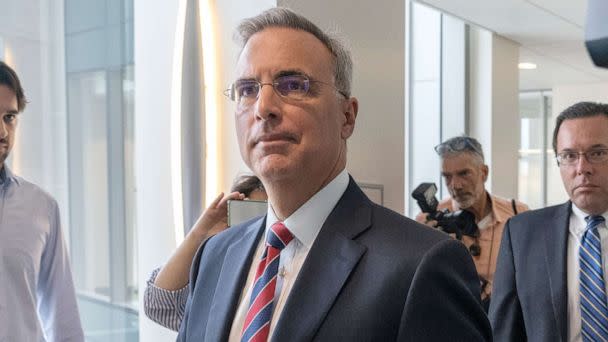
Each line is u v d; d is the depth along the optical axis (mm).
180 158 2783
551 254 1813
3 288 2047
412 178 4816
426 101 4949
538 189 7938
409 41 4820
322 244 952
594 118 1791
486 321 910
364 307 861
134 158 3047
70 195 2920
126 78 3072
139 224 2967
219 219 1765
